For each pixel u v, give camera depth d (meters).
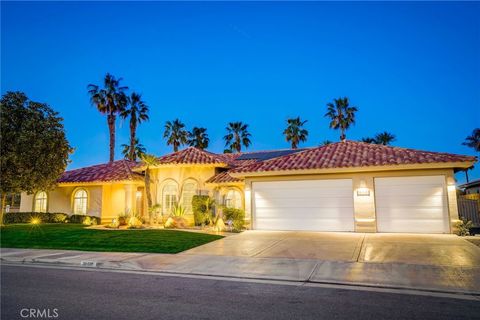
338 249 11.51
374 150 17.61
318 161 17.16
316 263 9.55
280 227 17.09
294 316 5.43
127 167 25.66
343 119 49.41
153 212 22.22
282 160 18.50
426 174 15.10
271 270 8.91
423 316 5.41
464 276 7.87
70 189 25.39
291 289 7.19
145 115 43.66
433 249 11.11
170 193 22.56
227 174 21.81
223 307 5.93
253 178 17.88
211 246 12.82
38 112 20.36
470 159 14.41
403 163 15.01
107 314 5.55
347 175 16.25
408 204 15.26
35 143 19.53
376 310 5.72
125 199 24.00
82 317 5.41
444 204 14.81
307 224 16.67
